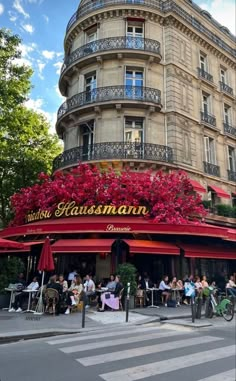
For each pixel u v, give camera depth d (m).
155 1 21.50
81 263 16.75
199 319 11.18
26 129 23.27
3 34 18.25
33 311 11.96
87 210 15.32
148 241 14.57
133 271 13.37
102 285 14.84
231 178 22.56
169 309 13.11
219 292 15.56
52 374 5.07
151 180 15.95
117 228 13.84
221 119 23.19
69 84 22.12
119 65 19.66
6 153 22.48
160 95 19.64
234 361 5.95
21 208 17.67
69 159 19.00
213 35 24.09
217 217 18.78
